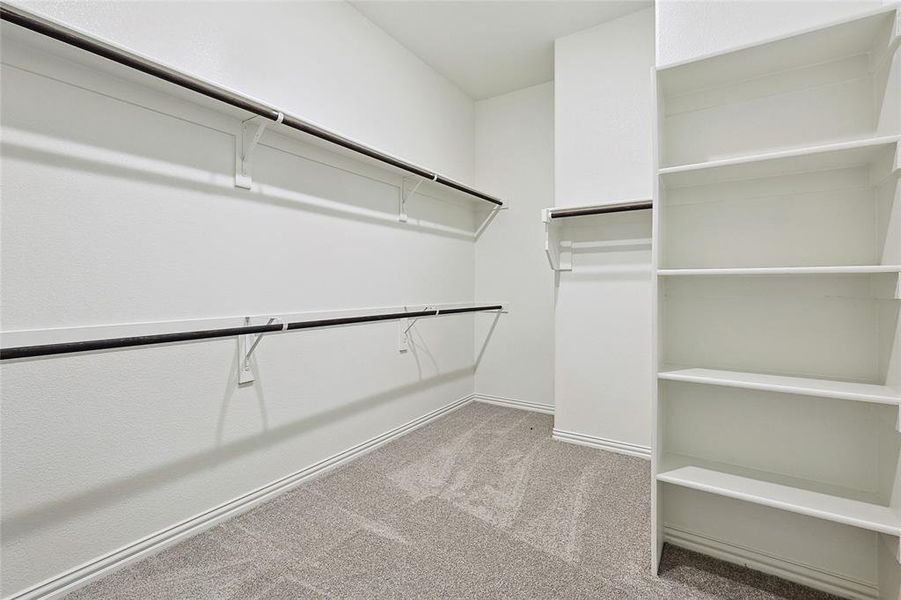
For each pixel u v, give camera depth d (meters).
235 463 1.77
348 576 1.38
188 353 1.61
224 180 1.72
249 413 1.82
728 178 1.52
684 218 1.64
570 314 2.65
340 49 2.25
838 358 1.38
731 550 1.51
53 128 1.27
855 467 1.35
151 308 1.50
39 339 1.24
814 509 1.20
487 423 2.98
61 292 1.29
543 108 3.24
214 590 1.32
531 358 3.29
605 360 2.54
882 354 1.28
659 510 1.49
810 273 1.24
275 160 1.92
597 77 2.53
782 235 1.47
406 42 2.69
